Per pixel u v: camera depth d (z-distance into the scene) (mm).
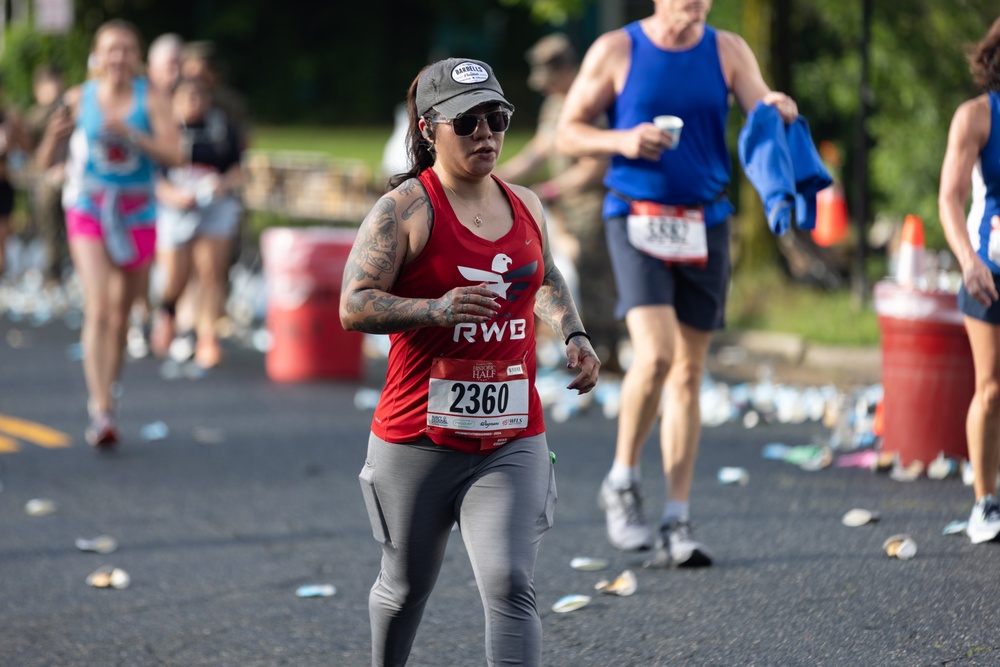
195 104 39875
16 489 27094
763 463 27922
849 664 16391
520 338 13922
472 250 13672
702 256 20906
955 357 25625
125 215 30047
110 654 18047
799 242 49406
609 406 34094
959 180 20484
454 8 154000
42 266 61094
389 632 14406
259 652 17953
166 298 42188
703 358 21344
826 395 33719
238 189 41031
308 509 25312
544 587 20203
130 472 28422
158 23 137875
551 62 36469
